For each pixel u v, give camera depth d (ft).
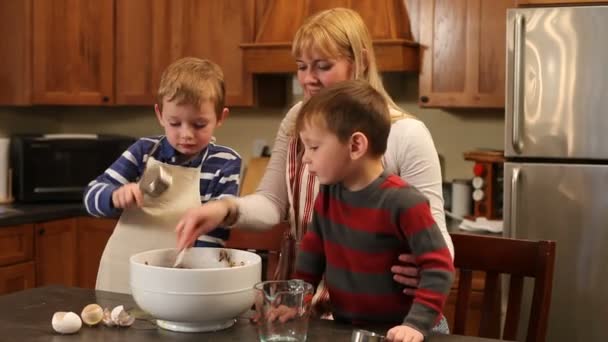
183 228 5.00
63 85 12.19
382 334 4.50
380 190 4.59
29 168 11.95
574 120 9.15
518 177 9.30
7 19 11.97
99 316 4.66
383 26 10.50
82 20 12.29
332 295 4.84
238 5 11.73
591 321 9.17
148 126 13.78
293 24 11.23
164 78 5.82
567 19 9.11
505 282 9.30
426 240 4.45
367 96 4.58
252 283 4.61
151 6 12.26
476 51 10.32
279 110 12.74
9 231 10.79
